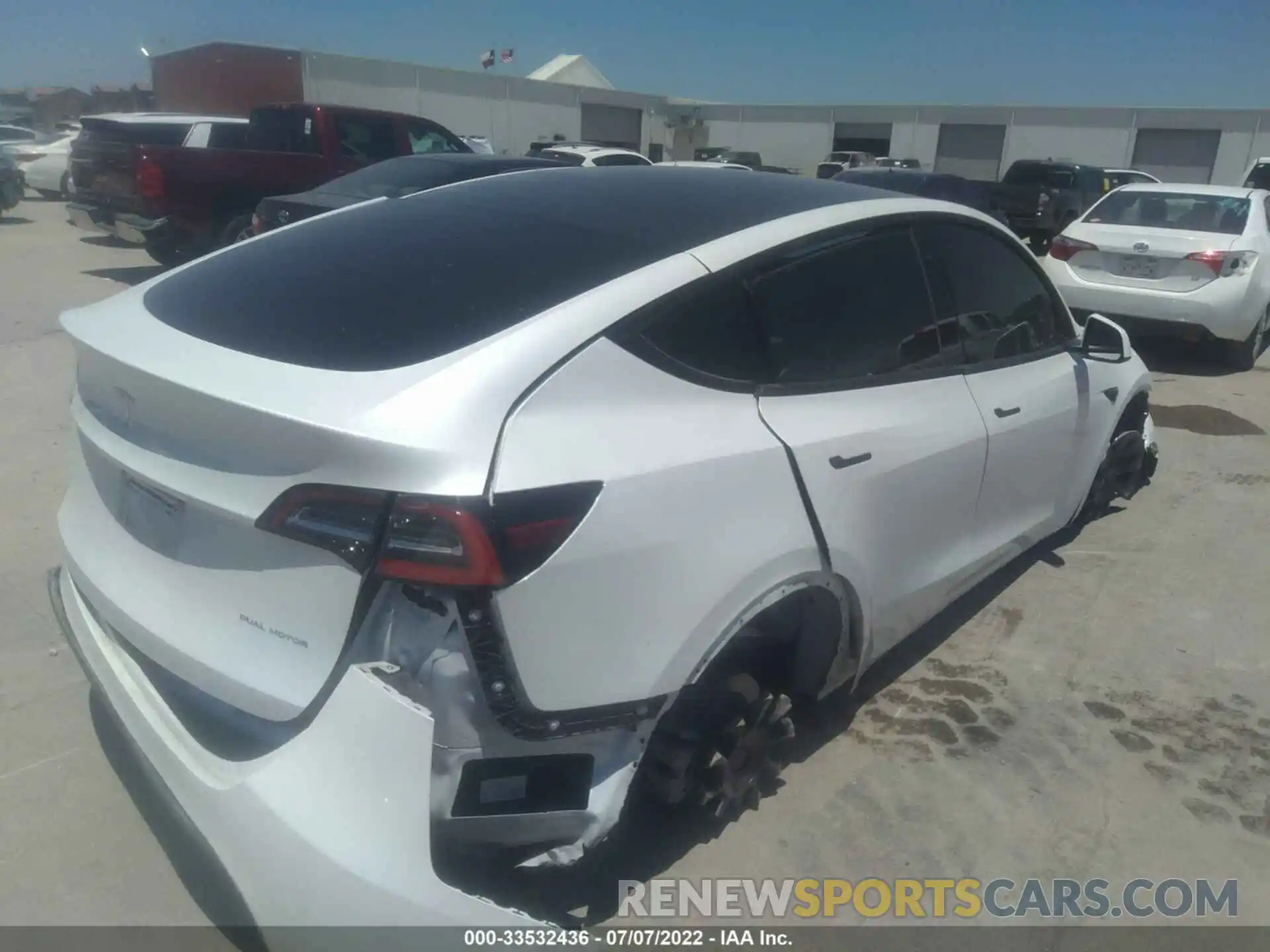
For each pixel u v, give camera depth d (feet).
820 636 9.14
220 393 6.50
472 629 6.06
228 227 35.42
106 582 7.90
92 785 9.51
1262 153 108.37
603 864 8.70
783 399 8.34
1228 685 11.87
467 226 8.91
